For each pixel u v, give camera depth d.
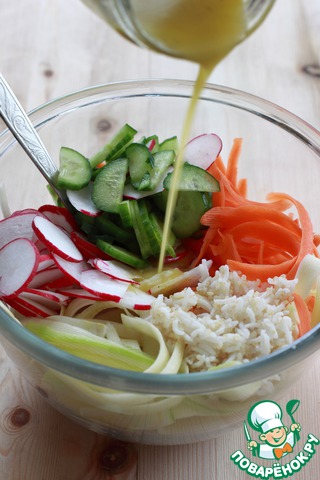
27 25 0.98
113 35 0.97
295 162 0.75
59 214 0.70
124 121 0.79
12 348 0.60
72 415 0.63
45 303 0.66
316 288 0.66
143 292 0.67
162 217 0.72
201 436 0.63
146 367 0.62
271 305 0.64
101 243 0.69
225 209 0.70
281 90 0.91
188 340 0.62
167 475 0.64
